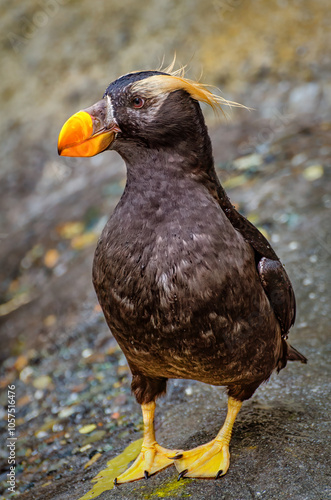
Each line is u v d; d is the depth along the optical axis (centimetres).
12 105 1919
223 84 1583
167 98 486
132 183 499
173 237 479
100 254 509
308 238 985
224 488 507
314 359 713
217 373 522
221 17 1688
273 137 1382
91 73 1816
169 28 1748
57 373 904
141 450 577
